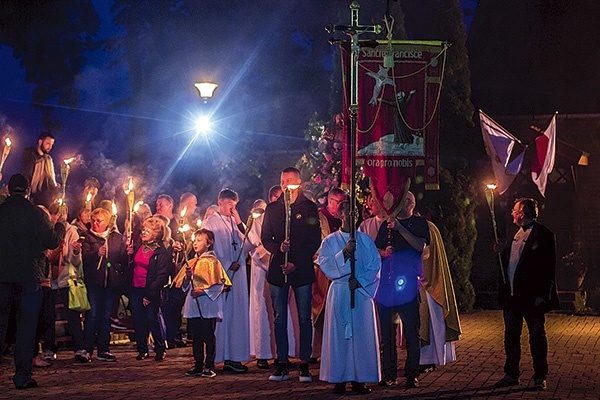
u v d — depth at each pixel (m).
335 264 10.16
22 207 10.63
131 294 12.80
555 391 10.33
